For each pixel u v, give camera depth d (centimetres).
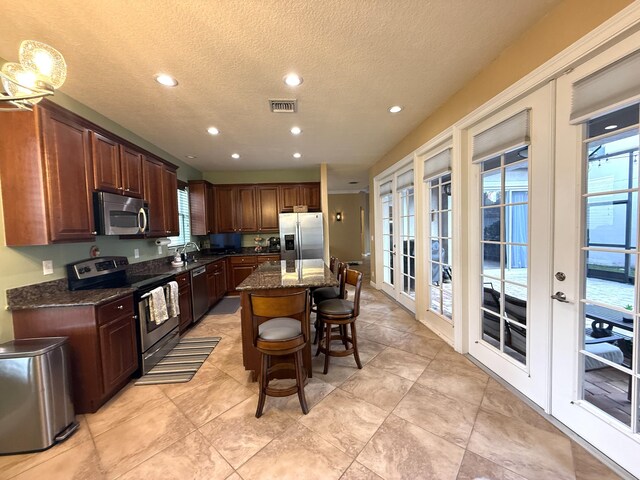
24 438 163
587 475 136
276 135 368
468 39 187
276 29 172
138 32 170
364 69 219
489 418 179
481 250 246
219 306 482
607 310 146
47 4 147
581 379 161
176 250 455
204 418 190
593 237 152
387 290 518
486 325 247
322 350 252
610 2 131
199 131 346
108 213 250
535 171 183
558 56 157
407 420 180
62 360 180
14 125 190
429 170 326
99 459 157
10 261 194
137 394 221
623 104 131
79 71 211
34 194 194
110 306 213
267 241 625
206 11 155
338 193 977
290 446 162
